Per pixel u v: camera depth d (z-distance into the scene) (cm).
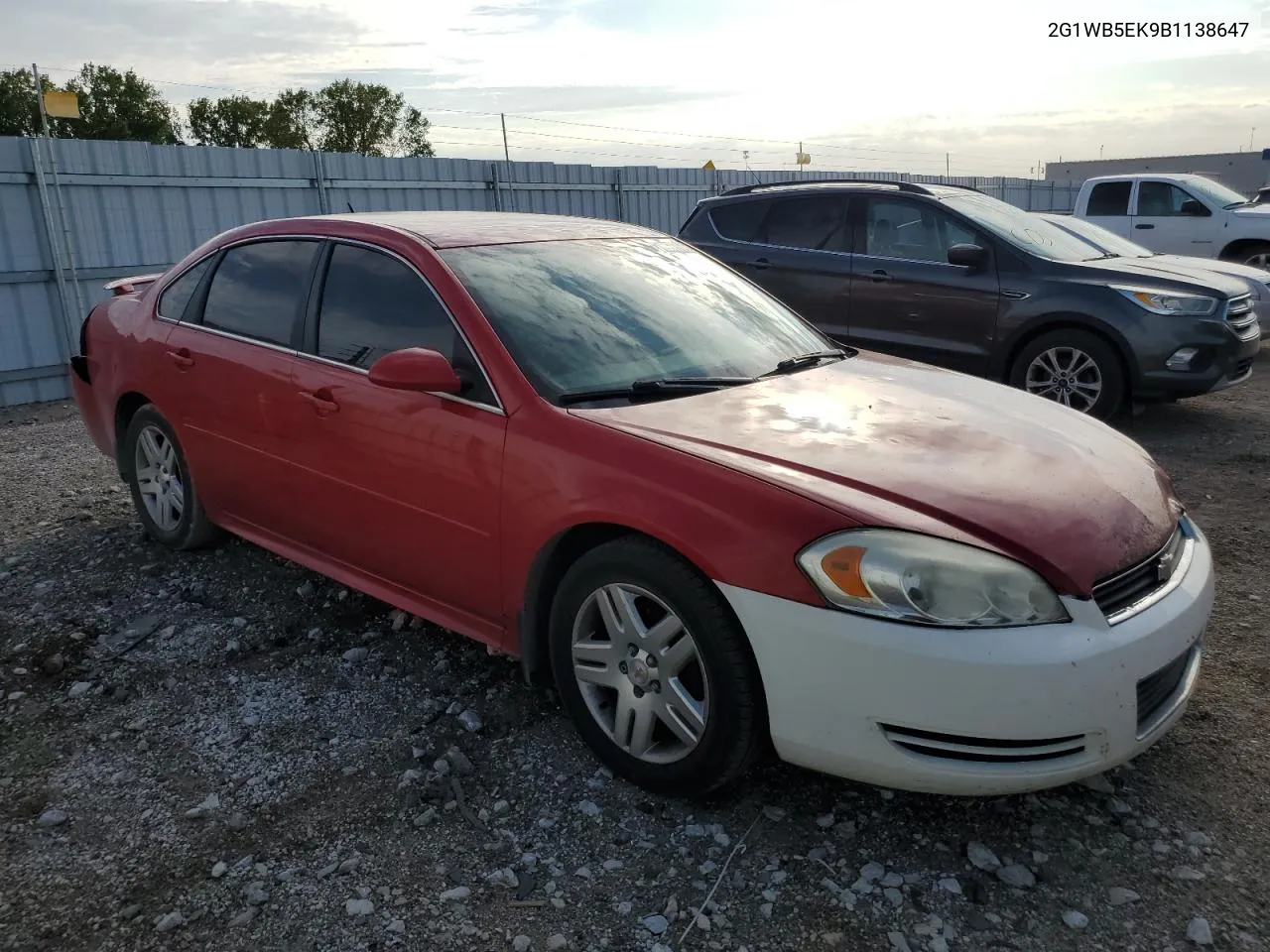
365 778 299
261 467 395
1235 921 240
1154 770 302
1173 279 708
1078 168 4362
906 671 240
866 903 247
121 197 1032
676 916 243
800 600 249
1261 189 1650
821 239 814
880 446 290
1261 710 333
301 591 426
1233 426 746
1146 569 272
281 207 1171
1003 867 260
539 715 333
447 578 333
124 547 482
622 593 282
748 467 269
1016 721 238
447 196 1345
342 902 248
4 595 431
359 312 362
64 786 297
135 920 243
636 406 312
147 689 353
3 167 945
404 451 333
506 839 271
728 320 387
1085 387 721
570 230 407
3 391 973
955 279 748
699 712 272
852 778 256
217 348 411
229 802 289
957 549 245
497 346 318
